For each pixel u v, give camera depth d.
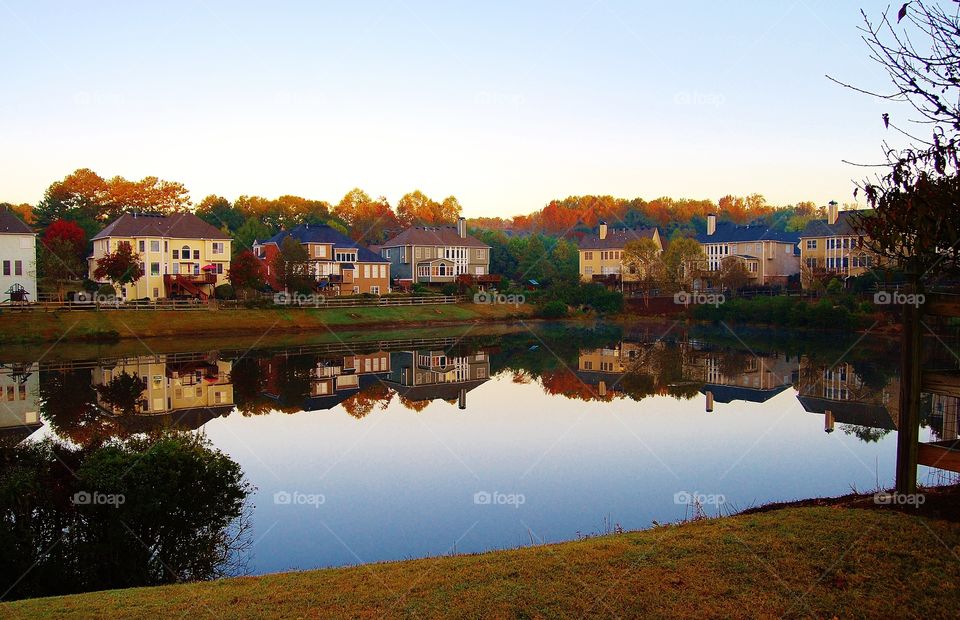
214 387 31.72
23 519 9.89
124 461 10.42
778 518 9.57
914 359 9.01
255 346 47.34
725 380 32.56
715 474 16.20
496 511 14.14
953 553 7.73
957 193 6.76
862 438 19.31
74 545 10.23
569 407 26.30
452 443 20.47
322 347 47.81
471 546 12.27
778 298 58.22
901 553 7.85
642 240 73.69
